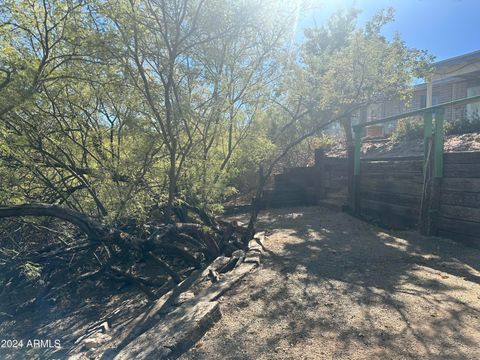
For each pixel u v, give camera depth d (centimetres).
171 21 521
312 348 296
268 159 1138
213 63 643
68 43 488
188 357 300
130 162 576
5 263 615
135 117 572
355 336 310
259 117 863
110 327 517
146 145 571
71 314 653
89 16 482
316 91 766
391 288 410
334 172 971
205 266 628
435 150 593
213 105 647
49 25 482
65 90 577
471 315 331
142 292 693
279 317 357
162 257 834
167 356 295
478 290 390
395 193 717
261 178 875
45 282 775
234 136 854
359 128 816
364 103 768
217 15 552
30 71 443
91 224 487
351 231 695
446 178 585
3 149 503
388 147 1012
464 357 267
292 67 774
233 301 404
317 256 546
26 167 577
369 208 798
